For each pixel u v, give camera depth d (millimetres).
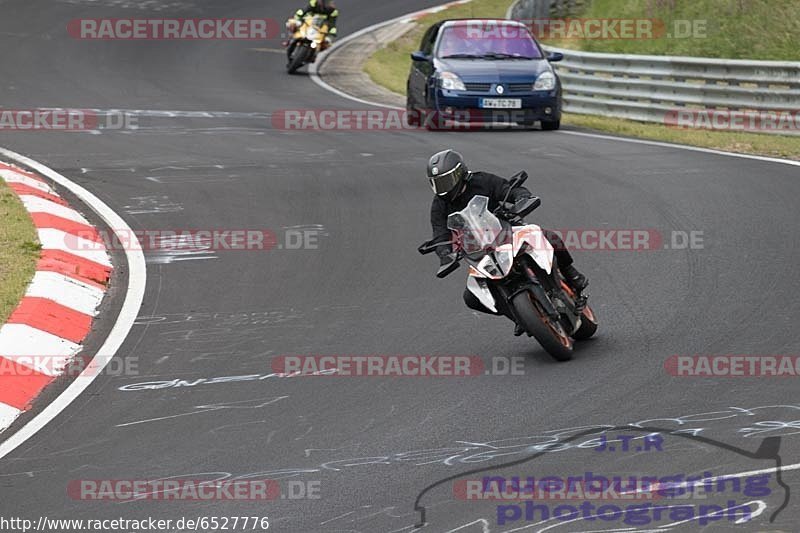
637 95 73438
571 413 24188
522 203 28281
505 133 67438
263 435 23906
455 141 63156
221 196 48562
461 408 24922
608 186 48875
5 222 41000
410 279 36250
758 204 44188
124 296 35312
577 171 52500
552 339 27312
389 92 88938
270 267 38125
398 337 30625
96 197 47875
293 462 22344
